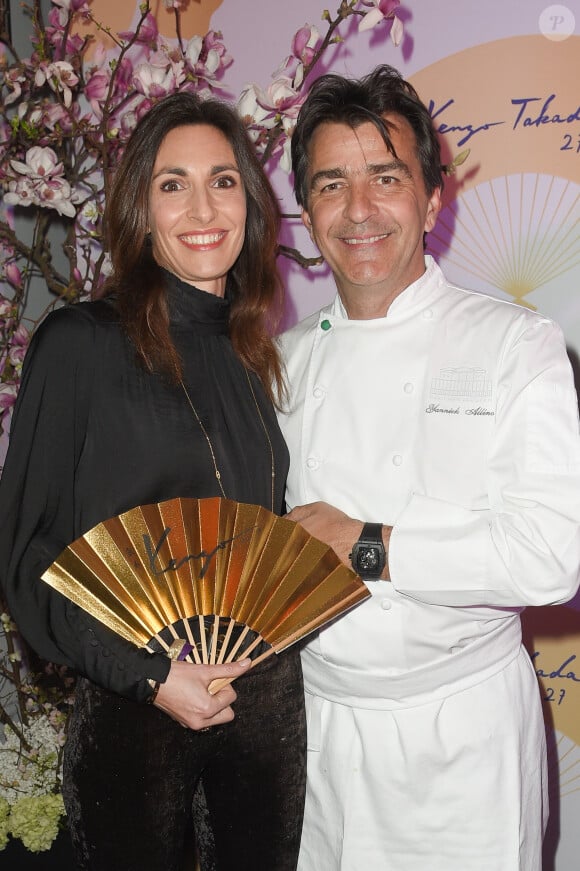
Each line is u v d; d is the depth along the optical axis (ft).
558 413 5.99
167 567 5.51
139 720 5.64
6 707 10.30
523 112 9.30
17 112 9.33
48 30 8.86
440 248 9.69
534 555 5.81
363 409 6.45
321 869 6.56
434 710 6.20
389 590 6.18
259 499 6.30
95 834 5.79
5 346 9.07
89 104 9.87
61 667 9.66
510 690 6.39
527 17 9.18
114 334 5.90
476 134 9.45
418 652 6.20
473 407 6.15
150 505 5.55
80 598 5.36
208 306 6.33
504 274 9.56
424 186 6.46
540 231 9.41
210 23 9.93
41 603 5.59
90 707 5.78
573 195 9.27
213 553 5.59
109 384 5.79
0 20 9.20
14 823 8.49
